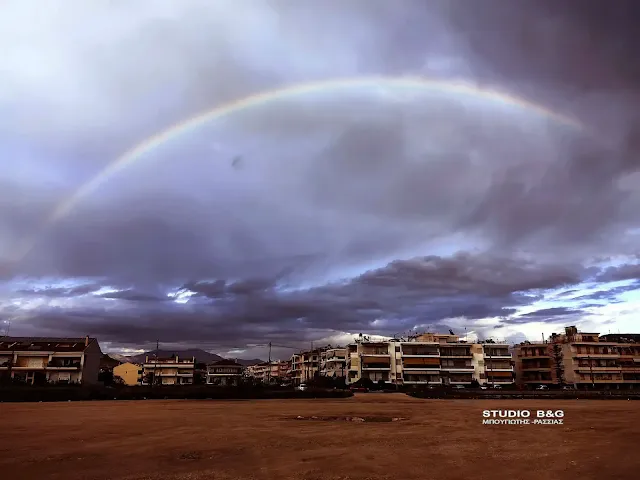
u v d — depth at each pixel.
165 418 27.78
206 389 58.25
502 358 107.81
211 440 17.83
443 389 82.00
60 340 91.94
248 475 11.48
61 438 18.22
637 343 109.75
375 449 15.71
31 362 84.25
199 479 11.04
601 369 104.56
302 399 58.31
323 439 18.28
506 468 12.51
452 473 11.83
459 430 21.89
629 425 24.45
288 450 15.40
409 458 13.95
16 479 11.01
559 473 11.90
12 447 15.80
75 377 84.19
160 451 15.06
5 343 88.56
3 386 51.66
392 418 29.08
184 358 130.25
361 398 61.72
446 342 111.75
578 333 109.00
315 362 142.25
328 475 11.52
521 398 59.81
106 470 12.00
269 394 60.19
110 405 42.12
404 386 95.69
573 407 40.81
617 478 11.35
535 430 22.08
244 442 17.30
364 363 102.25
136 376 127.81
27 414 30.61
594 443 17.38
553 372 107.31
